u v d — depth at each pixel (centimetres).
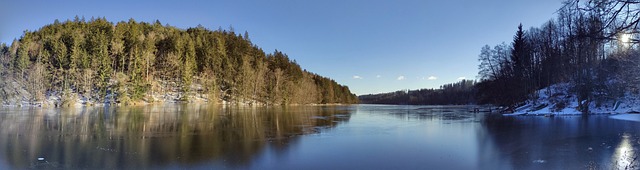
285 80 10938
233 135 2452
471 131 2706
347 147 1917
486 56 6519
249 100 9619
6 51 8250
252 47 13612
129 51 9456
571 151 1731
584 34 581
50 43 9188
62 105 6669
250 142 2109
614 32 532
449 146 1942
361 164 1501
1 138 2188
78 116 4162
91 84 7712
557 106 4788
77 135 2375
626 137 2200
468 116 4753
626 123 3175
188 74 9000
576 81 4703
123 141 2112
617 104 4569
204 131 2706
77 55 8156
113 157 1623
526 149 1817
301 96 11500
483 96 7144
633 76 1505
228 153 1739
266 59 12975
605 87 4519
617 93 4466
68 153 1708
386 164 1498
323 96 14975
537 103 5169
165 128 2898
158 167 1439
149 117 4150
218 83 9775
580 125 3042
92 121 3491
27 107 6309
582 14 565
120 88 7462
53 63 8450
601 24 546
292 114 5294
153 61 9569
